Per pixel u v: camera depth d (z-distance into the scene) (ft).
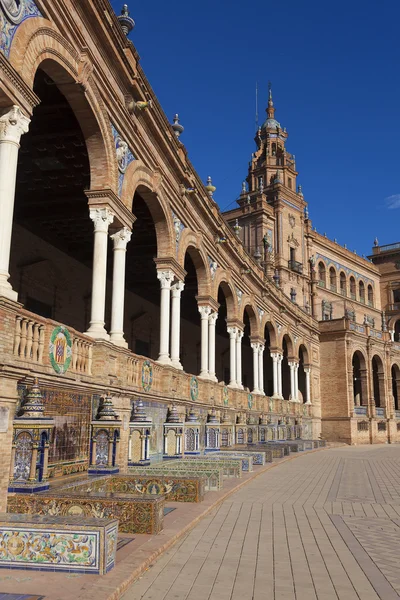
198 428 62.03
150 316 94.22
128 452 44.27
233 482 49.67
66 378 33.99
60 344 33.35
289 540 27.91
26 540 19.98
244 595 19.01
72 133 45.14
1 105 29.37
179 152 60.70
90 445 37.47
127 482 35.88
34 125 44.57
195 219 68.03
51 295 66.69
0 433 26.20
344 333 149.07
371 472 67.26
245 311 101.91
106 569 19.77
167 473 43.29
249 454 66.80
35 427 27.32
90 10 38.22
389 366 167.22
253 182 170.91
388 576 21.63
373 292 205.57
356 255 196.54
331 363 149.69
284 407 115.75
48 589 17.69
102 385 39.11
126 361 44.37
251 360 146.00
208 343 76.07
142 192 53.36
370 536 29.35
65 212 59.67
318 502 41.42
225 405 79.30
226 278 83.25
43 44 33.09
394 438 162.30
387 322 206.39
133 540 25.20
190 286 89.15
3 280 28.04
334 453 104.06
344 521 33.68
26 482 27.02
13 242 59.88
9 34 29.53
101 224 42.29
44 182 54.03
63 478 33.01
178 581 20.43
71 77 37.06
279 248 155.63
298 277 159.84
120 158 45.09
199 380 69.36
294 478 57.98
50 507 26.32
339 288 186.91
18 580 18.58
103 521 20.56
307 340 141.38
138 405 46.80
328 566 23.00
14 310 27.86
